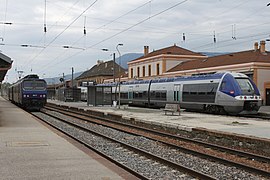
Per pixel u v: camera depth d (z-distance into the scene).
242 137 15.04
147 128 22.81
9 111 36.34
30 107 40.69
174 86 37.19
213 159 12.42
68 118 31.88
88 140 17.03
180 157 13.12
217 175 10.15
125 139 18.20
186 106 34.91
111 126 24.67
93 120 29.67
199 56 68.19
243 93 28.36
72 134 19.16
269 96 44.78
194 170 9.91
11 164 9.83
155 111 35.06
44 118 30.45
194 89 33.59
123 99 50.34
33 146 13.12
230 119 24.27
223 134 16.27
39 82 40.75
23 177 8.34
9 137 15.72
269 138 14.30
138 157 12.73
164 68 65.62
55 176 8.49
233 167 11.21
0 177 8.30
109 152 13.71
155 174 9.92
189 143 16.81
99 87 48.75
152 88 42.25
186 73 56.03
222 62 51.44
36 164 9.87
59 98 79.12
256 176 10.03
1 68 27.39
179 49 71.31
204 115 28.25
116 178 8.39
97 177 8.47
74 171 9.07
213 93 30.70
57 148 12.73
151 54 72.69
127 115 29.14
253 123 21.22
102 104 48.62
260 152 13.96
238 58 49.84
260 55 48.03
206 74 32.69
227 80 29.39
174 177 9.62
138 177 9.05
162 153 14.02
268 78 45.25
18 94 44.12
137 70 75.38
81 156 11.20
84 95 71.81
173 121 23.03
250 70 44.75
